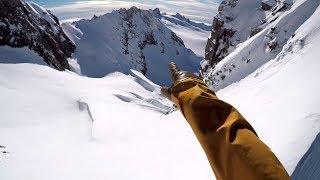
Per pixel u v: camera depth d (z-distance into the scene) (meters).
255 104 15.65
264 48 46.41
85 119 49.97
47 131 41.62
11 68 79.62
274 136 7.19
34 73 81.19
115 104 64.06
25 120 48.72
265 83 19.95
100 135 32.97
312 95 8.32
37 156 26.50
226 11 90.12
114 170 18.94
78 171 20.86
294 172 4.88
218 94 45.59
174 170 13.15
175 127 25.02
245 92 25.08
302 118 6.71
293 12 47.75
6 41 106.56
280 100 11.59
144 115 44.94
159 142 21.44
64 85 77.94
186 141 18.08
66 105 62.31
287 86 13.97
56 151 28.89
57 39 172.38
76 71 177.75
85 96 70.25
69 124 47.25
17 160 24.38
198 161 12.70
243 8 89.31
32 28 122.25
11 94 62.53
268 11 81.06
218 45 89.62
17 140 35.06
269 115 9.89
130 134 30.36
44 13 168.50
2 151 26.20
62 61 138.75
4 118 48.25
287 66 20.30
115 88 104.69
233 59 49.94
